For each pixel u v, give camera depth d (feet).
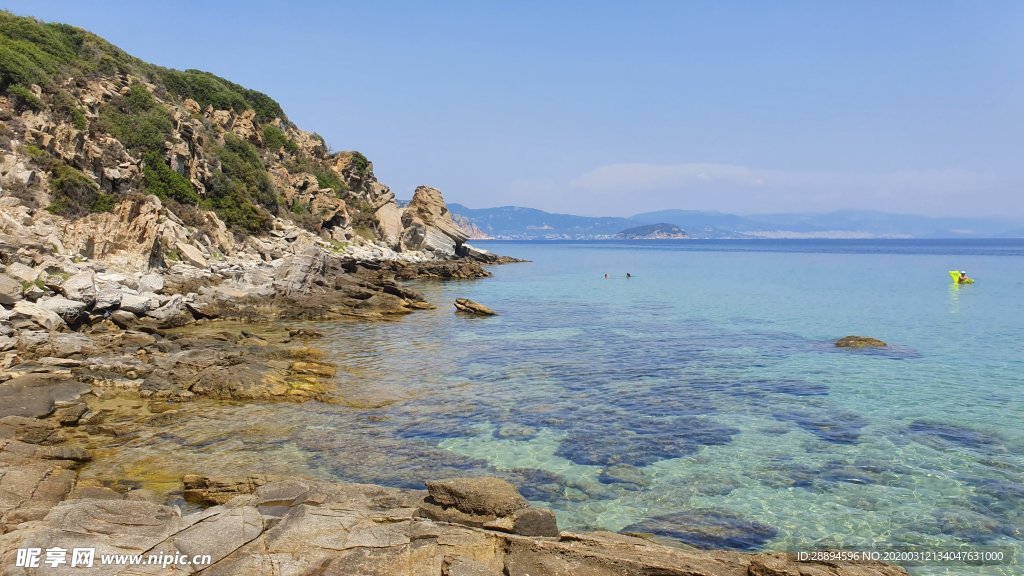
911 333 117.60
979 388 76.38
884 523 42.32
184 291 124.16
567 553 32.60
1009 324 127.85
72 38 214.48
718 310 153.99
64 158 146.00
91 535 32.73
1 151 133.18
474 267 262.88
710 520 42.70
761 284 229.86
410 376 81.82
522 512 36.09
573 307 161.27
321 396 69.92
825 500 45.75
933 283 230.07
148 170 171.53
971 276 264.11
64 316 91.20
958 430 60.90
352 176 307.78
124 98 191.93
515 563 31.94
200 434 57.57
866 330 121.29
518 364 90.38
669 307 160.76
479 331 120.67
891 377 82.33
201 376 71.05
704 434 59.98
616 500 45.75
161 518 35.29
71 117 161.07
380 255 253.44
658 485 48.34
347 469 50.29
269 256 187.11
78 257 114.42
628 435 59.62
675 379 81.66
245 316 123.54
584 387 77.30
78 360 75.00
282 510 38.19
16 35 185.16
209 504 42.86
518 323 131.75
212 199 194.49
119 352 80.64
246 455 52.65
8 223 109.91
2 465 43.93
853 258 459.73
